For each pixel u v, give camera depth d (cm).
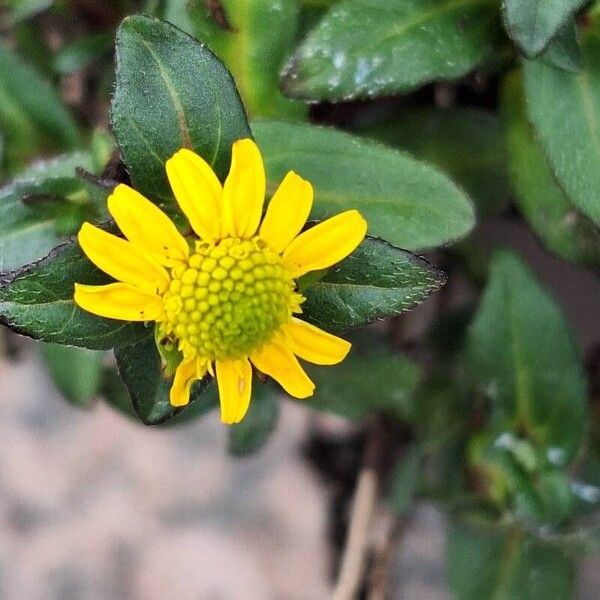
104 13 17
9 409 19
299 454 19
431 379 18
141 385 12
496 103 17
